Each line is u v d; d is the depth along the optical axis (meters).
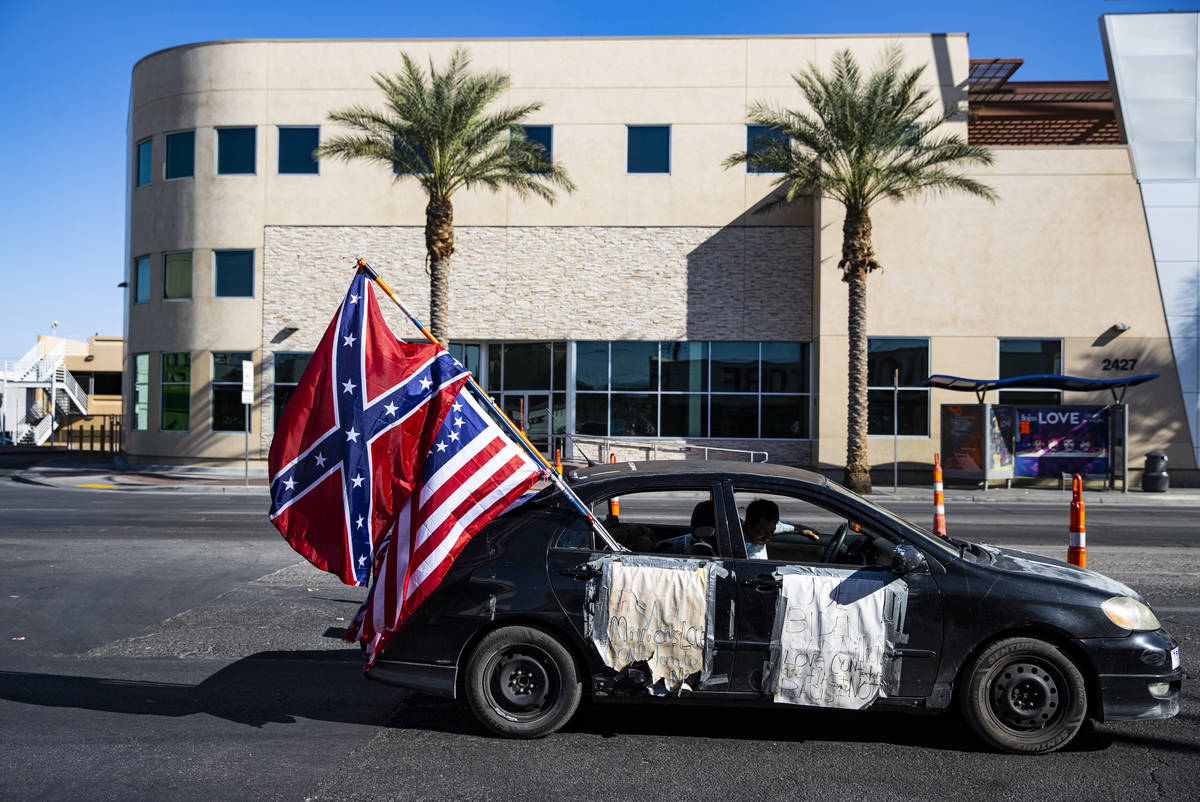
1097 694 4.86
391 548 5.20
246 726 5.32
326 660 6.79
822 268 26.12
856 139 22.61
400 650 5.20
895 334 25.77
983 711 4.89
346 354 5.47
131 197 30.48
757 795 4.33
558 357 28.27
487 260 28.11
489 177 24.12
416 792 4.34
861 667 4.89
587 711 5.61
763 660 4.94
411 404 5.37
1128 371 25.25
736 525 5.20
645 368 27.84
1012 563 5.26
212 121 28.62
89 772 4.57
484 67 28.02
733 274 27.62
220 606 8.59
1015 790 4.40
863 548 5.36
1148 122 25.47
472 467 5.25
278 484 5.39
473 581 5.17
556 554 5.19
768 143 23.77
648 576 5.04
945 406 23.95
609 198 27.89
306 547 5.32
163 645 7.18
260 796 4.28
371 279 5.64
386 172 28.30
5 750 4.89
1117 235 25.34
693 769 4.67
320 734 5.19
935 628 4.88
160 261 29.23
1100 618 4.86
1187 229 25.16
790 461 27.38
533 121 27.98
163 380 29.14
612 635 5.02
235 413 28.52
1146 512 18.58
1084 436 23.61
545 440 28.16
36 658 6.80
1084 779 4.55
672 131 27.78
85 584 9.62
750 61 27.70
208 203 28.59
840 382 26.03
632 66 27.91
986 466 23.44
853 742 5.09
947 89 26.73
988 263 25.61
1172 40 25.61
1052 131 33.31
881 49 27.16
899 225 25.81
